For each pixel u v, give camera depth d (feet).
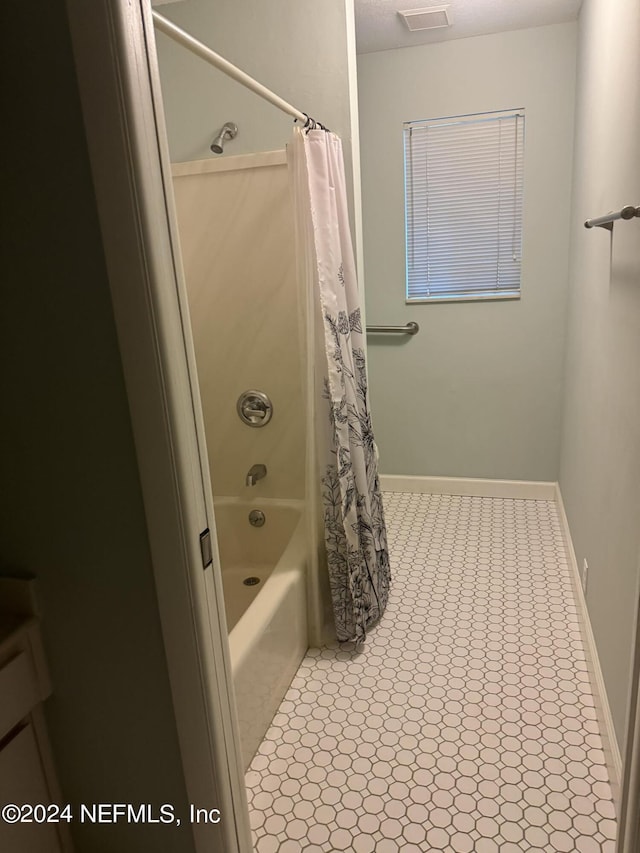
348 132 7.18
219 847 3.81
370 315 10.98
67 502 3.33
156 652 3.49
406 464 11.59
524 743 5.61
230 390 8.06
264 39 7.13
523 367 10.48
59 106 2.72
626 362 5.03
